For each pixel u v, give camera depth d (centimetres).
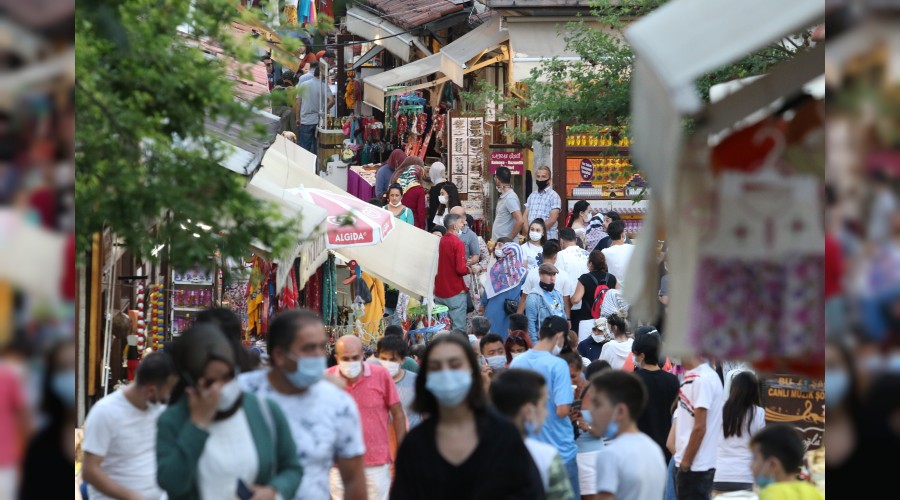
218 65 1838
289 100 1888
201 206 1767
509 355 2730
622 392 1484
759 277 904
